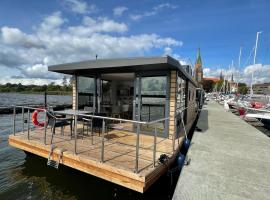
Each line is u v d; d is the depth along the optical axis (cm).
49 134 545
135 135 565
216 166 378
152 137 550
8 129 1015
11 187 429
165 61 426
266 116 1138
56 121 485
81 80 704
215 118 1134
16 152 645
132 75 731
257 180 320
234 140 591
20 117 1427
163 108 550
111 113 810
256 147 516
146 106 576
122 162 356
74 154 389
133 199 391
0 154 625
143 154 404
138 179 304
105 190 423
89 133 569
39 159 556
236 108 1878
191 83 1028
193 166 376
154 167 337
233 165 384
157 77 557
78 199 392
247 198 265
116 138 527
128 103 1018
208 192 279
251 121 1395
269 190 288
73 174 481
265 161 411
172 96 535
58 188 428
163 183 404
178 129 639
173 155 417
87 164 365
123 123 740
